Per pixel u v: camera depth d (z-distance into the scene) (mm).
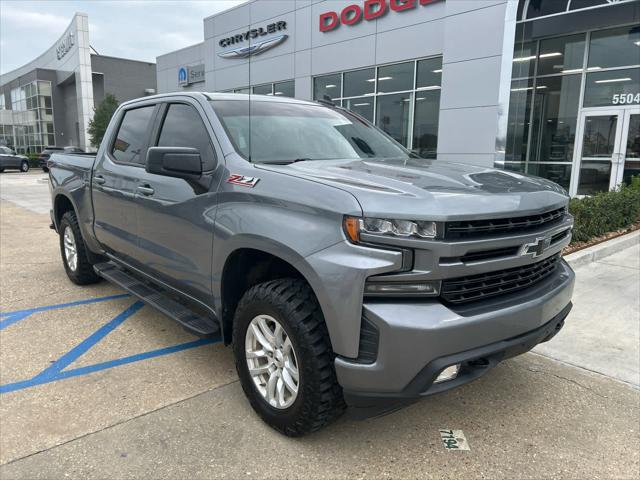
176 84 28219
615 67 11430
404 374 2230
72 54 43781
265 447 2668
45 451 2602
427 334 2193
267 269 2920
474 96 12070
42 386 3273
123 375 3443
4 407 3008
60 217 5695
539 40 12320
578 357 3855
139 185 3746
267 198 2652
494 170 3260
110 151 4441
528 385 3408
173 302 3738
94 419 2898
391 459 2594
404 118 14586
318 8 16203
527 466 2561
